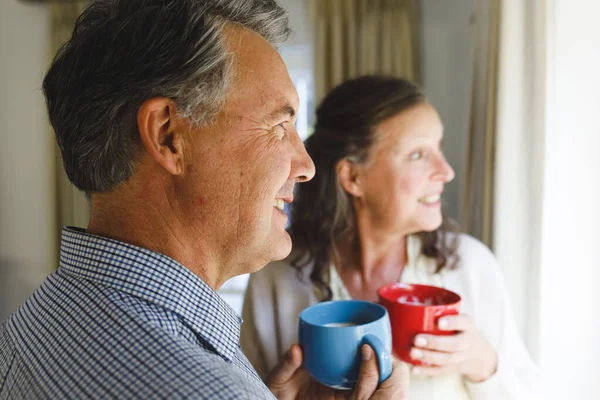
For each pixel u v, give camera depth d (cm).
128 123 45
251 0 50
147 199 47
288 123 57
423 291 80
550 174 102
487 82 125
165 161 45
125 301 42
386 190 89
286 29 57
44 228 275
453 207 219
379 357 61
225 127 47
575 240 103
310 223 97
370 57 219
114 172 46
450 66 219
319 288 94
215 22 46
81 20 49
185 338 44
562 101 101
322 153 95
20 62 262
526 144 106
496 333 92
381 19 219
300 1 238
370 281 97
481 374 81
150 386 36
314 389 74
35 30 258
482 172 131
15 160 270
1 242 278
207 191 47
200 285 47
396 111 87
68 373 39
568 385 105
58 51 50
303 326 67
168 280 45
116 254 45
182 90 44
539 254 103
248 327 99
